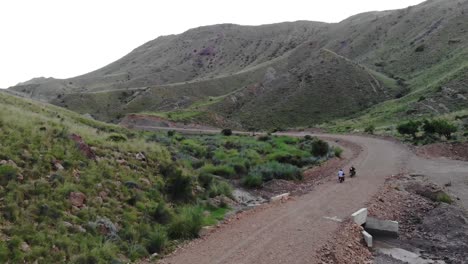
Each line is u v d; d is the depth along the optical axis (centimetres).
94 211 1280
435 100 7112
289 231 1420
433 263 1280
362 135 5881
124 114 12269
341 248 1265
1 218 1053
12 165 1292
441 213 1770
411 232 1628
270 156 3172
